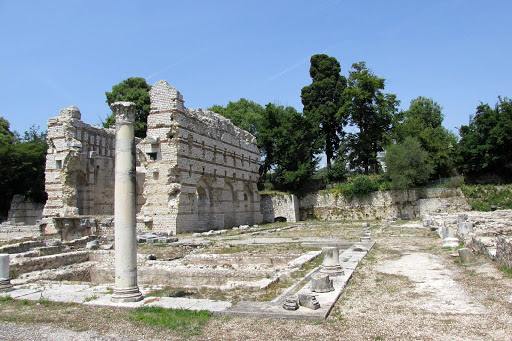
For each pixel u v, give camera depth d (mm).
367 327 9797
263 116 72562
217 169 51312
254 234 41281
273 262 23344
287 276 17500
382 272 17188
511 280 14023
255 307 11477
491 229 25391
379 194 65125
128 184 13555
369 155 70438
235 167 57219
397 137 69312
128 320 10898
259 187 73375
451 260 19625
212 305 11852
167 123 42281
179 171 42031
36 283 16844
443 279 15219
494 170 64000
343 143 72125
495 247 18484
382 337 9086
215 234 41594
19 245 27531
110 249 29000
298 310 11055
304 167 68062
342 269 16828
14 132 76375
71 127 44844
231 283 15750
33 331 10250
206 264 22375
